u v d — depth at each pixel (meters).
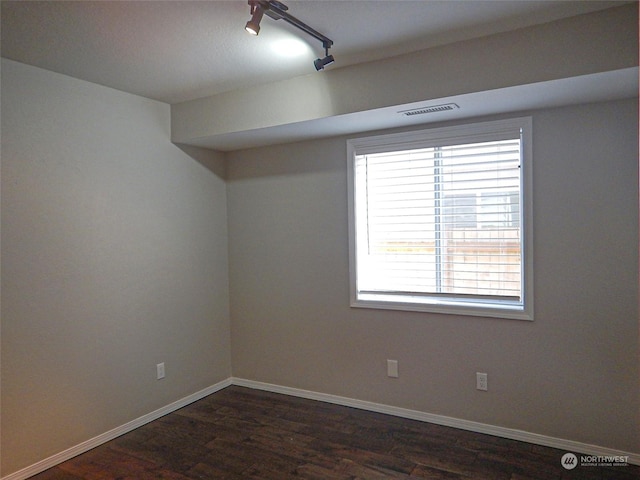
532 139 2.71
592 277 2.60
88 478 2.53
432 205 3.11
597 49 2.09
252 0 1.85
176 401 3.50
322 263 3.54
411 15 2.08
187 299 3.62
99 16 2.01
